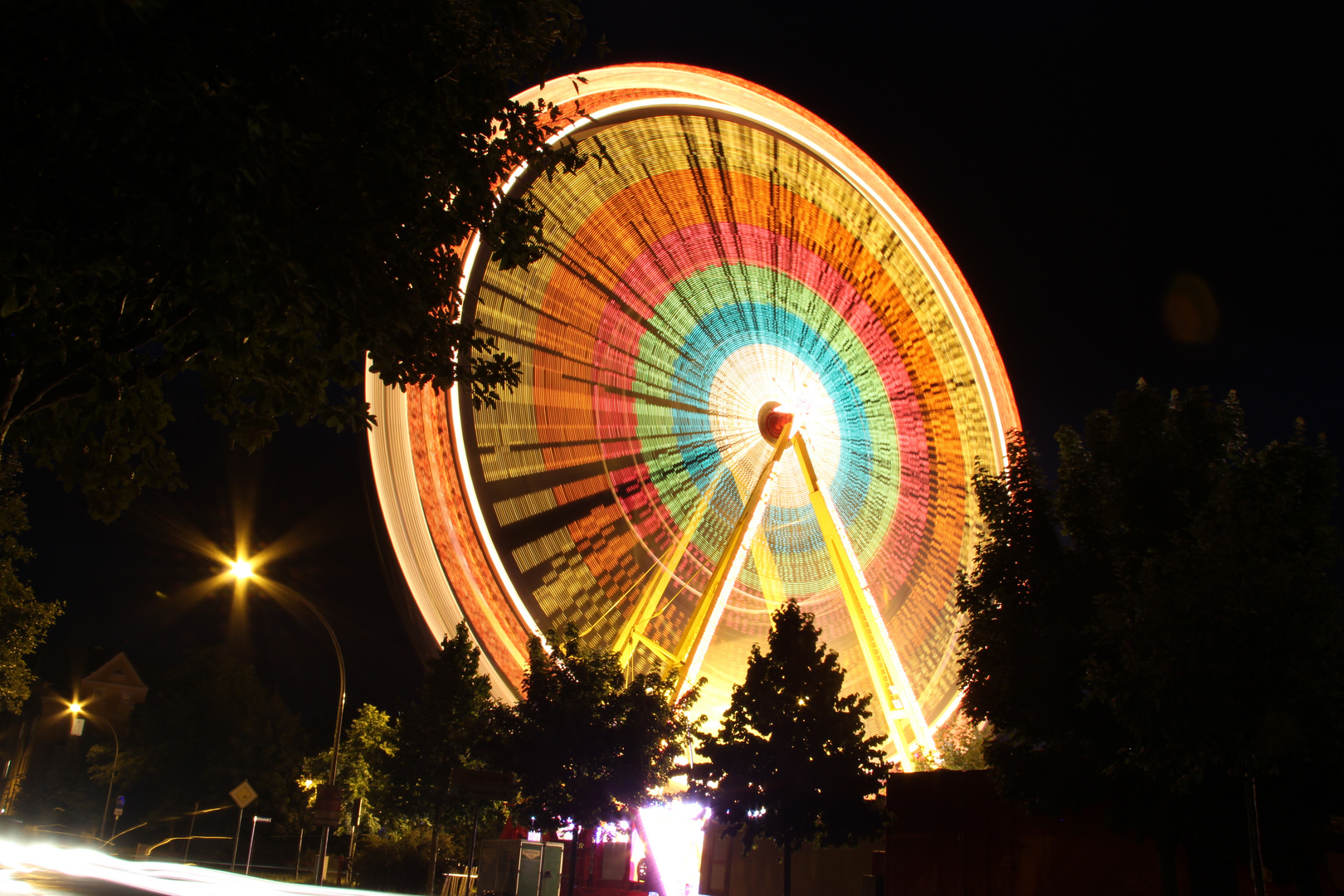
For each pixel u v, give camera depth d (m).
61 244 8.03
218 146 7.43
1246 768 11.98
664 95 35.03
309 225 8.75
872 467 38.16
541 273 34.53
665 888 30.17
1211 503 12.86
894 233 38.38
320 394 11.23
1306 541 13.77
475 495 30.61
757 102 36.66
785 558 35.66
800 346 38.88
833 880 28.45
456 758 29.31
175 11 8.12
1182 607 12.20
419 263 10.29
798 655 24.16
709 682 33.94
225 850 51.44
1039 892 20.02
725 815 23.02
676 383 38.31
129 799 58.16
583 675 25.77
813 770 22.92
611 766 24.36
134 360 9.98
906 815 23.36
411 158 9.59
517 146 10.58
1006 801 17.89
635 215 37.66
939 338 38.44
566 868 26.64
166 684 59.56
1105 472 16.97
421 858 32.78
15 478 27.62
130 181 7.95
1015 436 18.69
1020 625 16.84
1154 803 15.18
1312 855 16.59
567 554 32.94
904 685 32.16
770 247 40.44
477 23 10.09
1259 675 11.66
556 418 33.97
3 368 8.54
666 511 36.50
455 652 29.69
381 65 9.25
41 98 7.63
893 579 37.22
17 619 29.33
